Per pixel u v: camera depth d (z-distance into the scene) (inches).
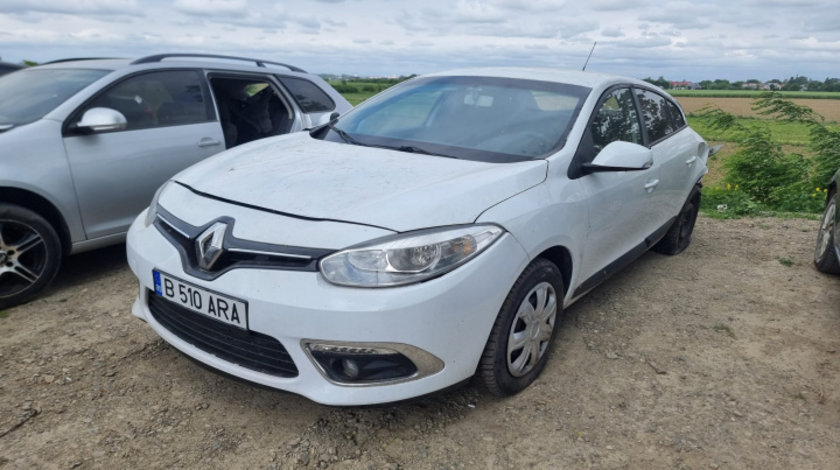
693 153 197.2
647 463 99.3
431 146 131.3
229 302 94.1
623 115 155.0
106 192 161.5
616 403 116.1
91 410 107.0
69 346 129.3
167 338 108.2
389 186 105.4
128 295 157.5
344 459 96.9
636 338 144.8
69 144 154.2
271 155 128.3
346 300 88.9
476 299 97.1
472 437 103.6
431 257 92.9
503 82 150.3
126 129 167.9
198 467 93.8
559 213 116.0
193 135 184.1
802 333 151.3
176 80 186.9
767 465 100.1
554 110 137.5
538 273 111.3
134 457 95.5
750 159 373.7
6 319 141.2
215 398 112.2
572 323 151.1
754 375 129.5
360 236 92.3
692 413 114.1
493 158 123.4
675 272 193.2
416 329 91.0
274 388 96.0
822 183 353.1
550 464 97.8
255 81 212.7
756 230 252.8
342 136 143.9
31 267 151.2
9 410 105.6
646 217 163.2
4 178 140.8
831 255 187.2
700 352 139.2
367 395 93.3
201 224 102.6
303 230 94.6
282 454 97.4
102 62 186.4
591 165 125.9
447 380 98.0
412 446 100.6
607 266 145.5
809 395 122.4
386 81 908.0
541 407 113.2
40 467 92.1
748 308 166.2
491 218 102.0
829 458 102.5
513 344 109.6
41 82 175.9
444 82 157.1
